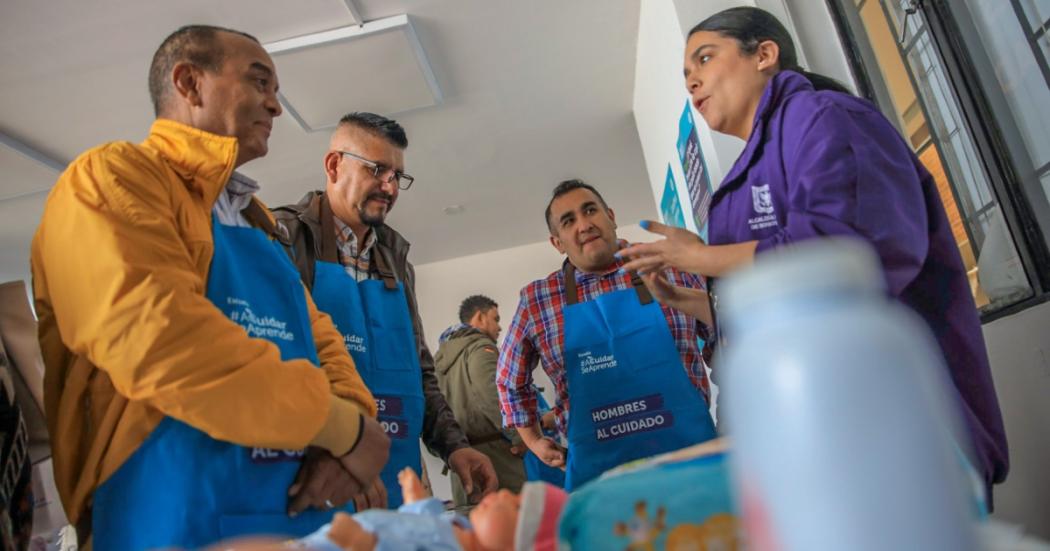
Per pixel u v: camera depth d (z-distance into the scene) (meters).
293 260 1.63
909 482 0.25
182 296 0.92
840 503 0.25
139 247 0.94
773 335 0.28
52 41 2.89
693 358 2.03
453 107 3.93
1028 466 1.51
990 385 1.07
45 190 3.90
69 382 1.00
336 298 1.76
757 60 1.46
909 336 0.28
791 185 1.20
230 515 0.92
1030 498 1.51
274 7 2.92
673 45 2.81
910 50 1.85
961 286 1.12
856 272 0.29
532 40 3.46
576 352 2.04
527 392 2.29
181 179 1.10
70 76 3.11
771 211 1.31
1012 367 1.53
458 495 3.55
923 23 1.72
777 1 2.25
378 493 1.23
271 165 4.21
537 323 2.21
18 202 4.00
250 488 0.95
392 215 5.30
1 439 1.11
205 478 0.92
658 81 3.33
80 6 2.75
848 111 1.15
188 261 1.00
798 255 0.30
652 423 1.92
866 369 0.26
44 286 1.06
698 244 1.23
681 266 1.25
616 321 2.04
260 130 1.31
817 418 0.26
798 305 0.28
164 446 0.94
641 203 5.79
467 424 3.48
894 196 1.06
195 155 1.11
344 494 1.05
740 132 1.53
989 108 1.59
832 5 2.14
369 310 1.84
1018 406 1.53
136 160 1.02
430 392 1.99
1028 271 1.50
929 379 0.28
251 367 0.92
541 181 5.07
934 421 0.26
